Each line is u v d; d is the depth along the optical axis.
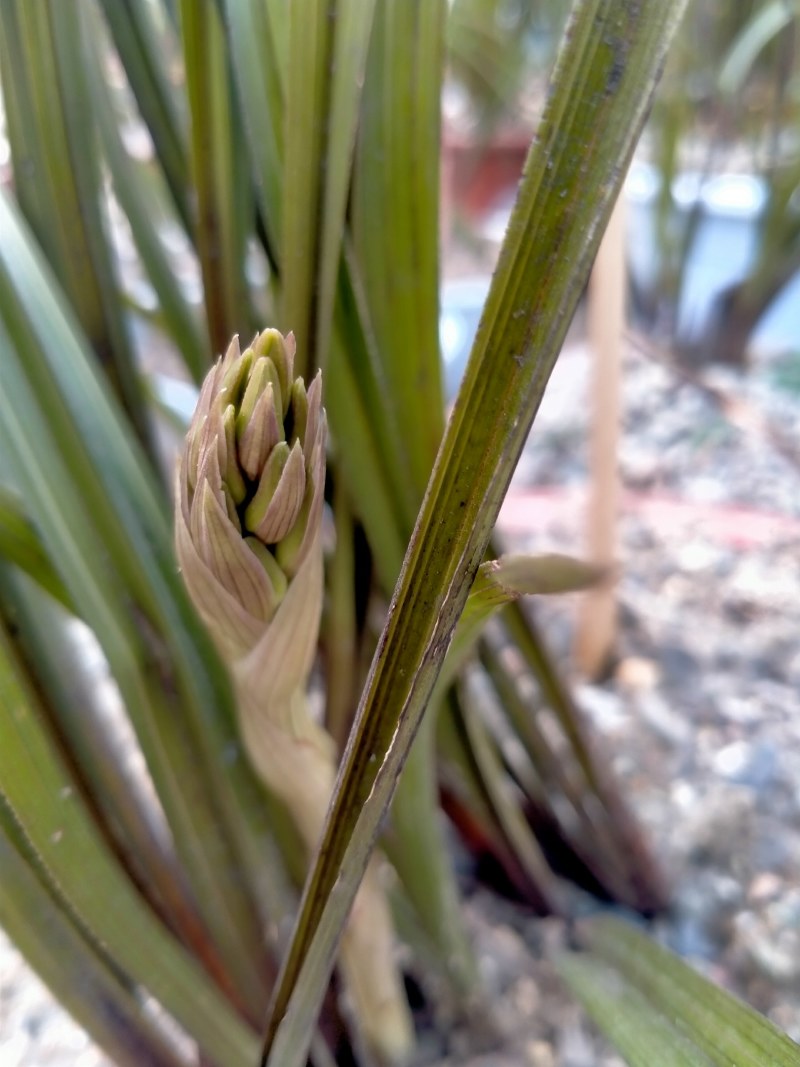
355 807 0.15
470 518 0.12
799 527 0.58
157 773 0.23
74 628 0.49
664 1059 0.18
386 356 0.21
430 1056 0.30
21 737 0.17
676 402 0.74
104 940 0.20
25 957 0.21
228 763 0.25
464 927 0.30
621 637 0.51
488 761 0.29
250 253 0.28
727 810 0.38
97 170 0.23
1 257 0.20
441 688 0.20
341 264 0.21
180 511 0.15
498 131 0.89
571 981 0.23
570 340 0.89
